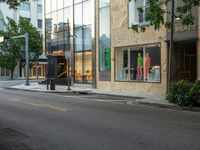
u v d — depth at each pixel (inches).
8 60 2361.0
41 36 2477.9
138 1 1103.6
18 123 513.0
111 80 1232.8
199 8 910.4
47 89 1275.8
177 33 967.0
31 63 2437.3
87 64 1371.8
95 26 1314.0
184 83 716.7
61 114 596.1
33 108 686.5
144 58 1097.4
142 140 383.6
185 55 1043.3
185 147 350.0
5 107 709.9
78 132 435.8
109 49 1241.4
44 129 461.4
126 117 559.2
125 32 1167.6
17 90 1349.7
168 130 440.1
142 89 1103.0
